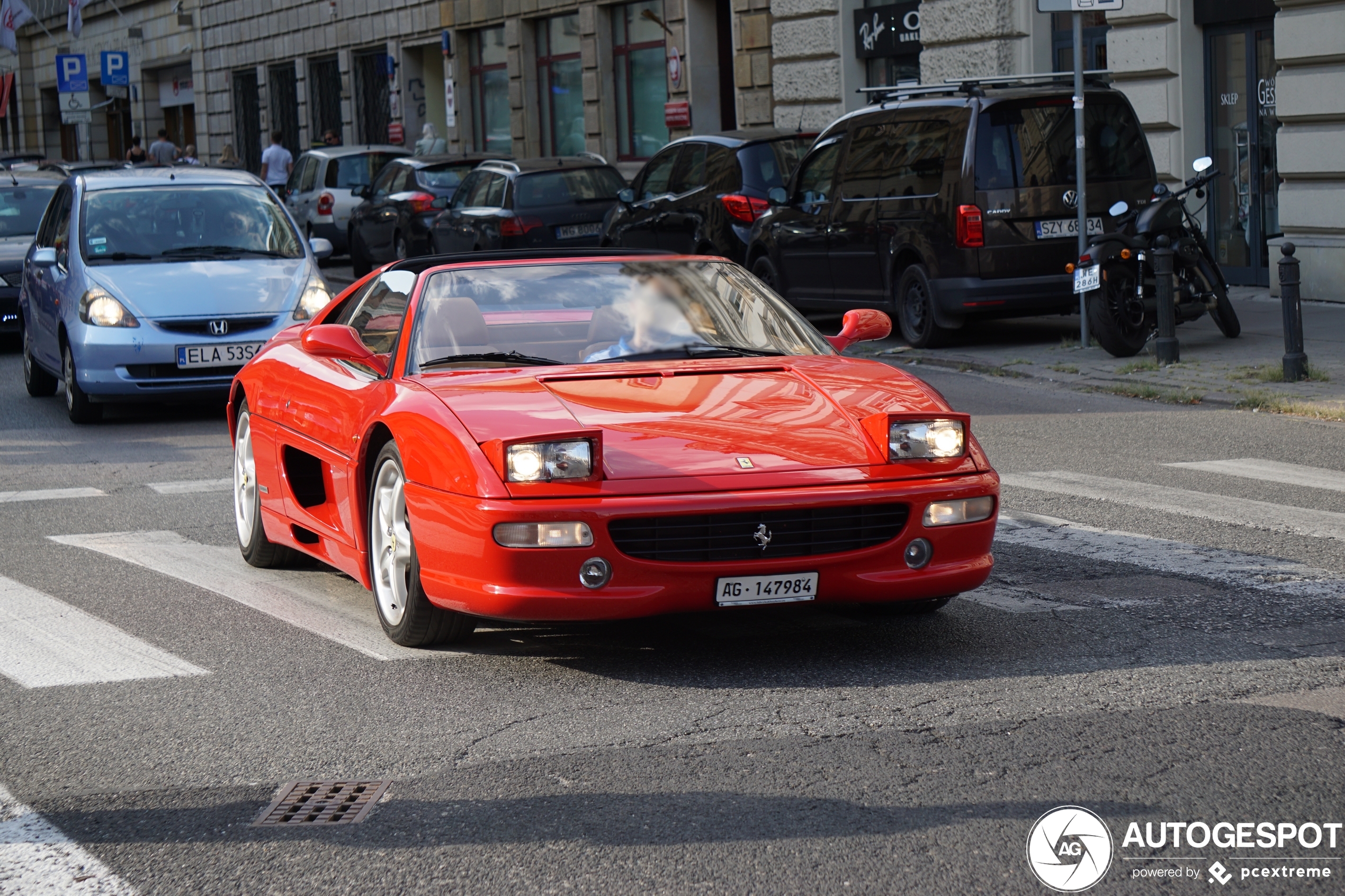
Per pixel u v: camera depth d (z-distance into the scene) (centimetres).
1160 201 1312
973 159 1371
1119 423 1058
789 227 1609
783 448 524
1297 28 1569
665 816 393
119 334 1165
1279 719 455
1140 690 488
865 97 2311
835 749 439
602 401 546
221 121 4672
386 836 386
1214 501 795
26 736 474
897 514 522
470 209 2128
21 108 6244
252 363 739
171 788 426
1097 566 665
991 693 490
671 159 1812
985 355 1395
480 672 531
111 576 703
